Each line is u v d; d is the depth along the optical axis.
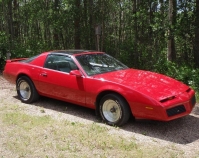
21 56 13.34
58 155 4.45
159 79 5.96
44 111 6.66
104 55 7.01
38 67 6.98
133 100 5.30
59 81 6.46
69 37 18.97
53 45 19.27
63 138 5.07
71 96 6.33
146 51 14.39
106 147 4.70
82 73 6.11
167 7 12.80
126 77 5.90
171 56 11.10
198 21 11.04
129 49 15.45
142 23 13.69
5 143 4.91
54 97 6.78
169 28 10.55
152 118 5.19
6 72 7.78
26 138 5.09
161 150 4.59
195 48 11.65
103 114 5.84
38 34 24.69
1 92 8.48
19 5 24.52
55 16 16.09
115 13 23.20
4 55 12.64
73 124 5.75
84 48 17.39
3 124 5.79
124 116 5.50
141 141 4.97
